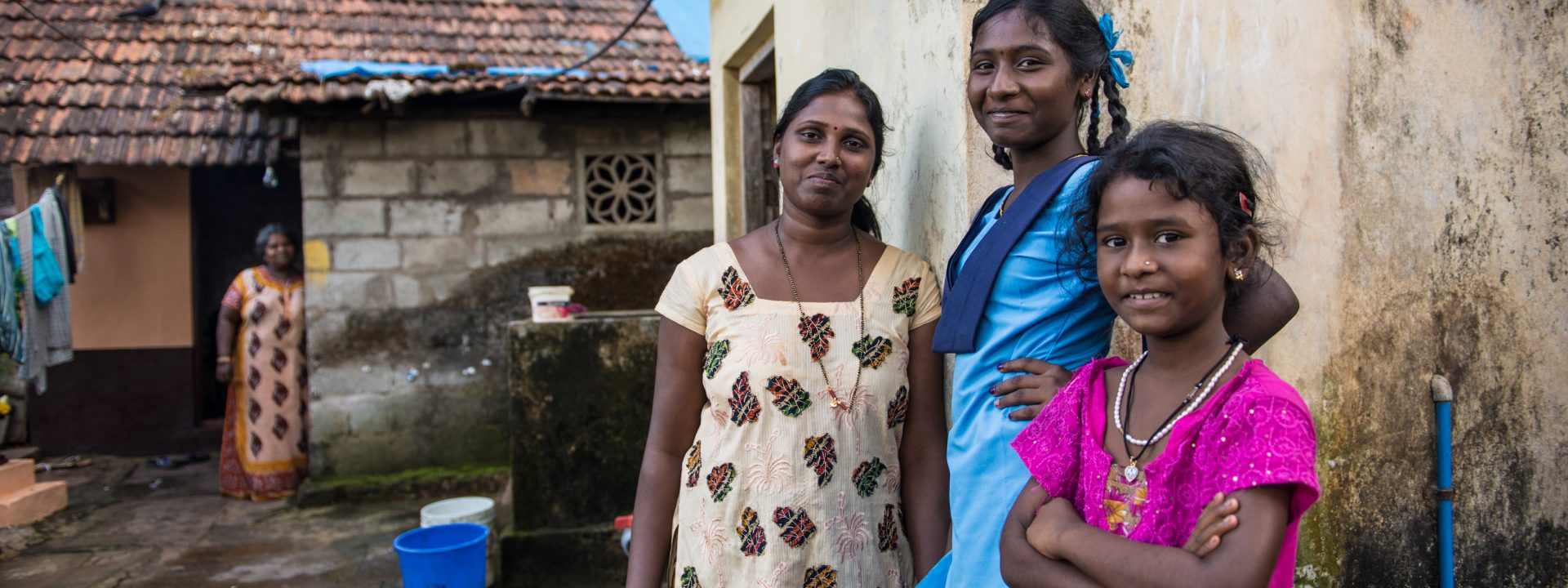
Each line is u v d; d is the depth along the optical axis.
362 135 6.38
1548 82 2.45
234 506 6.18
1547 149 2.46
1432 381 2.37
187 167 7.55
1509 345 2.46
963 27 2.01
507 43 7.44
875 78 2.59
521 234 6.64
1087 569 1.19
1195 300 1.20
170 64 7.26
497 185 6.60
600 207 6.81
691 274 2.04
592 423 4.78
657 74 6.46
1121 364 1.39
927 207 2.25
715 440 1.96
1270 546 1.08
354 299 6.40
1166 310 1.20
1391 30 2.31
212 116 6.96
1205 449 1.18
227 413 6.44
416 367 6.49
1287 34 2.23
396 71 6.04
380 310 6.43
